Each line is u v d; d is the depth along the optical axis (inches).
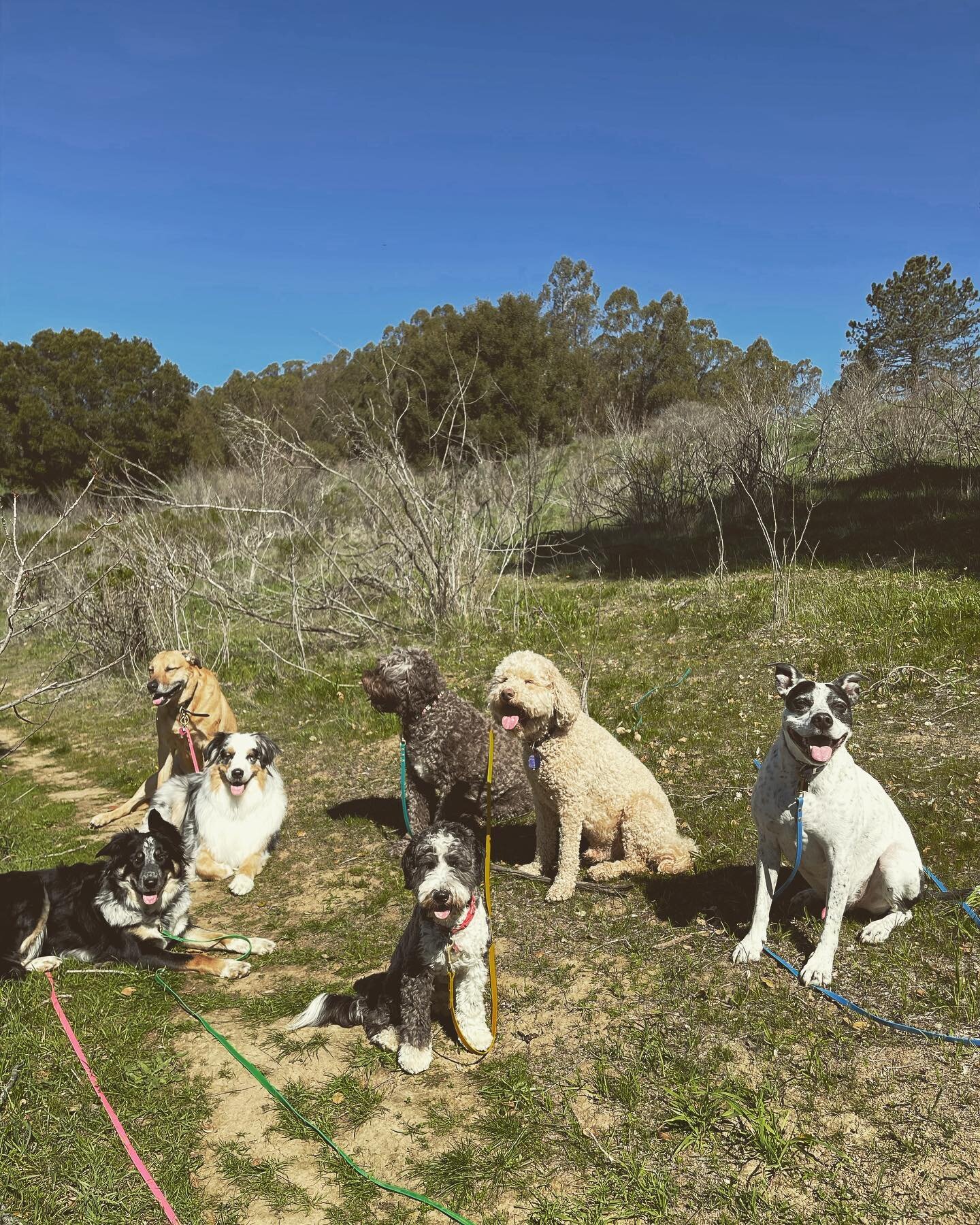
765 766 98.0
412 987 87.4
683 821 132.2
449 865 85.7
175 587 283.7
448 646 240.4
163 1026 97.3
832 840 94.0
